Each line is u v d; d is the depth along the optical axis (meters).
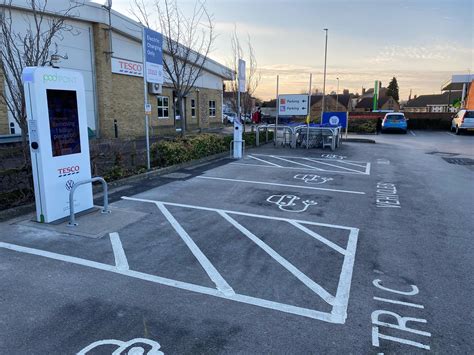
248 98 25.53
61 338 3.06
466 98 37.28
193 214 6.55
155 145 11.11
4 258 4.61
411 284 4.06
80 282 4.02
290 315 3.43
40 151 5.62
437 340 3.09
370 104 92.81
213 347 2.96
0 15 9.30
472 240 5.42
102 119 18.25
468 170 11.56
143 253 4.82
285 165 12.22
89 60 17.64
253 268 4.41
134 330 3.17
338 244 5.21
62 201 6.07
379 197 7.97
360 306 3.59
